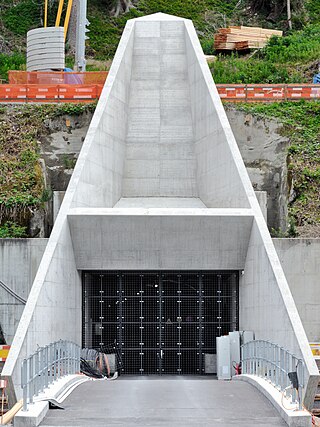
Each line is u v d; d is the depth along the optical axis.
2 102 42.16
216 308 33.00
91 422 17.33
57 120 40.09
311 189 36.28
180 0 70.31
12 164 37.41
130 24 40.72
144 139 37.88
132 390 21.94
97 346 32.78
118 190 36.38
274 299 26.73
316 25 62.38
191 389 22.22
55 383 21.17
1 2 68.00
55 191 36.62
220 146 34.16
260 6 67.38
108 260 31.47
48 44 46.72
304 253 30.98
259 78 50.41
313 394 22.36
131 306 32.53
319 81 47.88
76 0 62.84
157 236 31.03
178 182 37.28
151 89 39.16
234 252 31.38
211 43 60.47
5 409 22.56
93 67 59.06
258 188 38.75
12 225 34.34
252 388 22.39
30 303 25.59
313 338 30.81
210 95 35.69
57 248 28.73
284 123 39.44
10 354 23.53
